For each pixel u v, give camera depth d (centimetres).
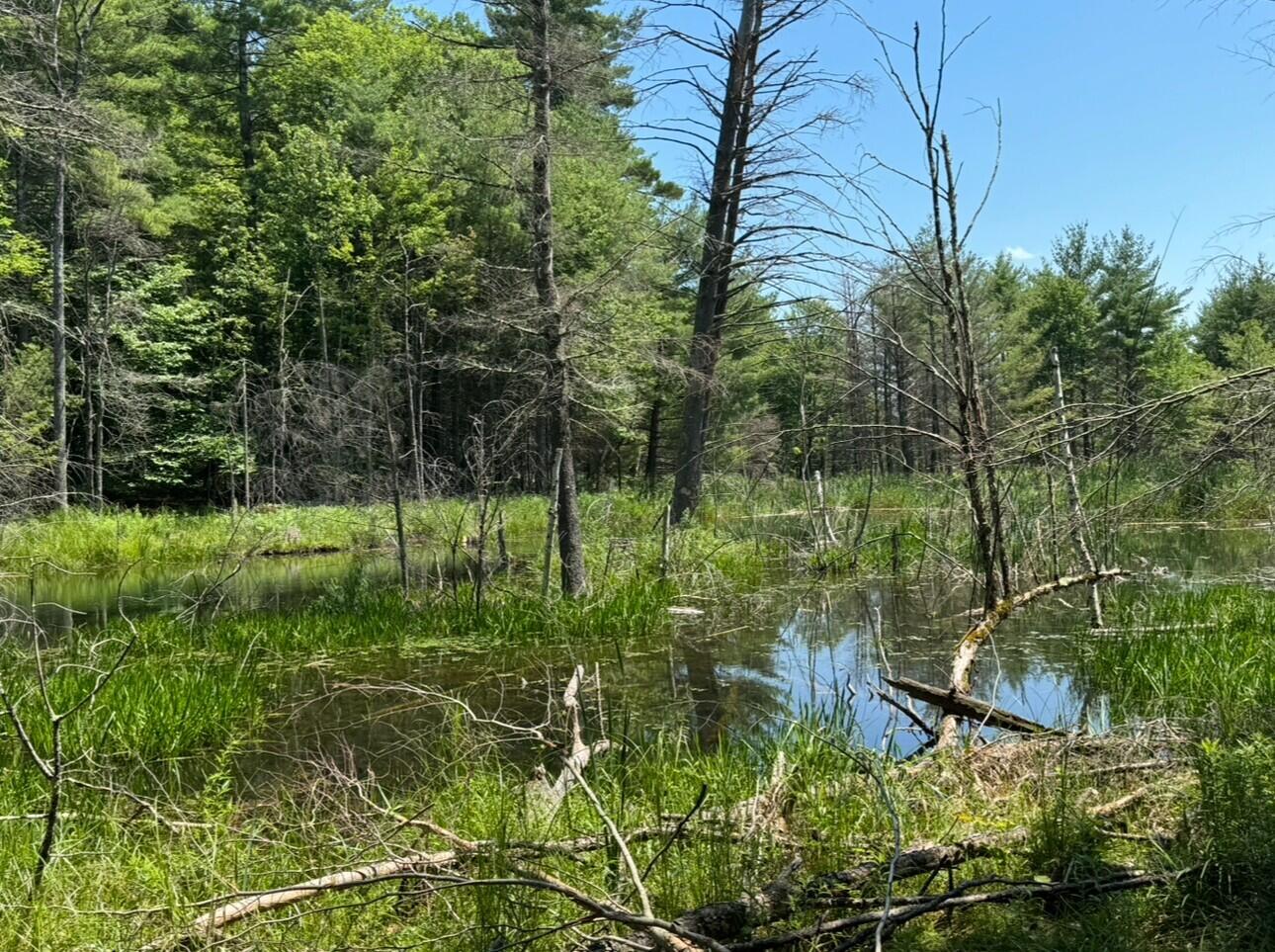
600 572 1223
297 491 2548
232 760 626
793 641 979
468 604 1063
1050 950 293
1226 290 2245
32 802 500
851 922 309
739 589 1292
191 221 2809
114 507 2386
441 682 823
